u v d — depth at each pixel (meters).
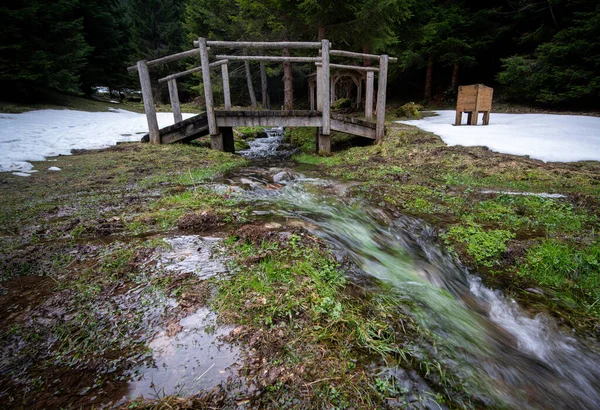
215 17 20.14
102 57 20.36
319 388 1.58
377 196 5.01
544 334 2.44
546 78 13.31
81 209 4.05
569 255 3.20
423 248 3.62
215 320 2.03
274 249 2.95
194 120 8.51
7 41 12.74
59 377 1.62
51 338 1.88
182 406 1.45
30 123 11.02
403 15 12.01
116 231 3.39
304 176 6.39
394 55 19.80
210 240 3.15
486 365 2.00
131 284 2.40
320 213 4.26
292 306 2.15
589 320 2.55
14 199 4.41
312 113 8.42
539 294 2.86
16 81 13.39
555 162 6.04
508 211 4.21
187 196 4.56
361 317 2.15
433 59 21.33
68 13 16.84
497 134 8.30
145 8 29.53
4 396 1.51
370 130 9.03
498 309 2.75
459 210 4.39
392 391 1.62
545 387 1.96
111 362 1.71
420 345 2.00
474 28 19.00
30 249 2.95
